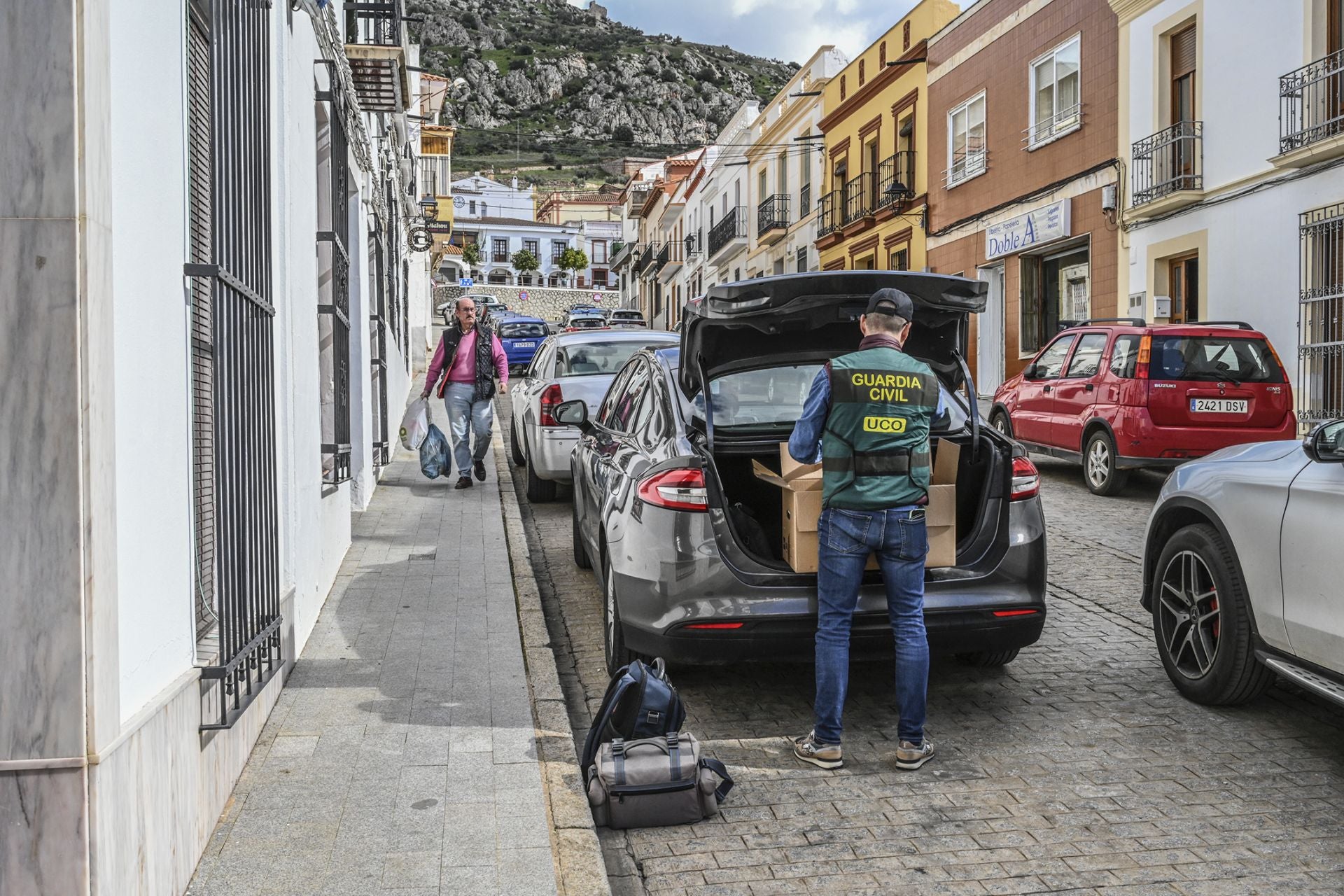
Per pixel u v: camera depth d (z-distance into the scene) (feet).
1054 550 26.84
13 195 7.53
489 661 17.06
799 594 14.30
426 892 9.90
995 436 15.67
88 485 7.68
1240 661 14.82
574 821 11.53
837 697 13.56
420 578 22.67
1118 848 11.42
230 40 11.85
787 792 13.00
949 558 14.26
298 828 11.21
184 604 10.66
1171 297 52.39
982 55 69.26
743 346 16.84
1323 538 13.01
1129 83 53.88
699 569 14.35
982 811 12.37
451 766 12.89
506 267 312.50
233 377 11.67
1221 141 47.47
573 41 624.18
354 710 14.78
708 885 10.80
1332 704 15.72
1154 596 16.70
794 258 107.76
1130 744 14.32
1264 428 33.58
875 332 13.73
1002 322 68.18
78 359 7.60
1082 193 58.29
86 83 7.68
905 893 10.56
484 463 39.96
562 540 28.27
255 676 13.65
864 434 13.12
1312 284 42.16
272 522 14.02
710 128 569.23
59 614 7.59
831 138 96.63
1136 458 33.60
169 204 10.19
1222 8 47.14
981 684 16.90
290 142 17.01
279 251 15.88
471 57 579.07
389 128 42.86
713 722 15.42
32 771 7.57
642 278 205.98
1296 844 11.47
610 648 16.84
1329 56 40.09
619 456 18.04
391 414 45.78
